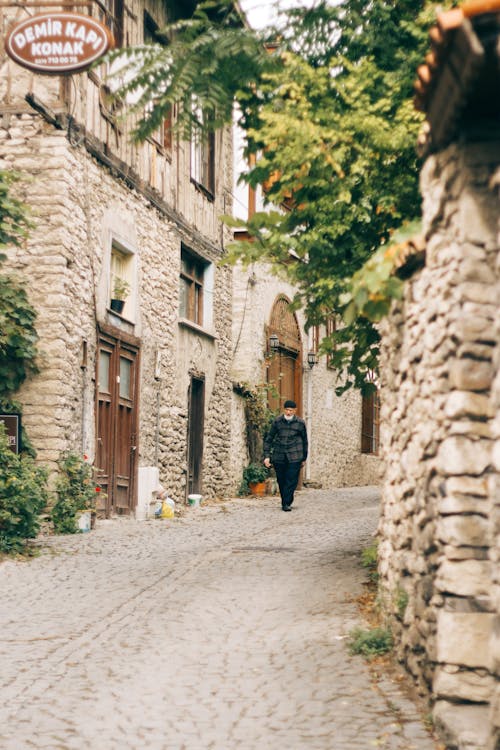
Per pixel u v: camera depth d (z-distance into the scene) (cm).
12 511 1096
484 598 475
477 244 477
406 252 545
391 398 647
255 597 852
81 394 1320
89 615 789
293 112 741
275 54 791
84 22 1125
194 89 789
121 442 1499
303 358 2386
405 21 752
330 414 2581
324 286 852
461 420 478
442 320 499
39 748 489
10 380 1231
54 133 1260
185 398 1770
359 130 721
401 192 762
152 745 492
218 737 503
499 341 435
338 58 764
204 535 1288
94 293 1364
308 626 739
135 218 1529
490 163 477
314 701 558
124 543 1184
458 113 469
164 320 1661
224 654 668
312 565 1012
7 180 1182
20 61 1127
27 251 1251
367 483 2934
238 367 2073
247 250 813
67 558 1056
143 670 631
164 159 1664
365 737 495
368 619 746
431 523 519
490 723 426
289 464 1653
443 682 482
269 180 825
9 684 601
